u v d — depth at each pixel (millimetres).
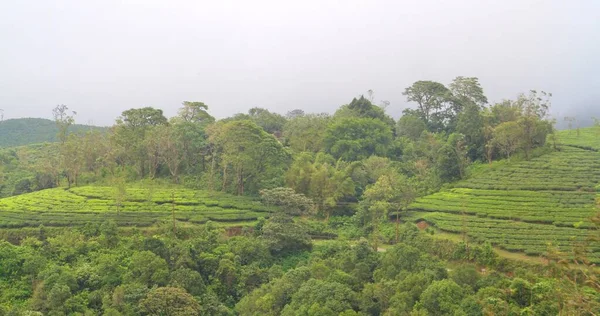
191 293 60906
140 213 88688
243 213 93312
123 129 120562
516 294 47500
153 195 99875
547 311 42750
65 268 62812
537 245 68250
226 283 67250
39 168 121250
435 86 160250
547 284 46000
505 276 56438
